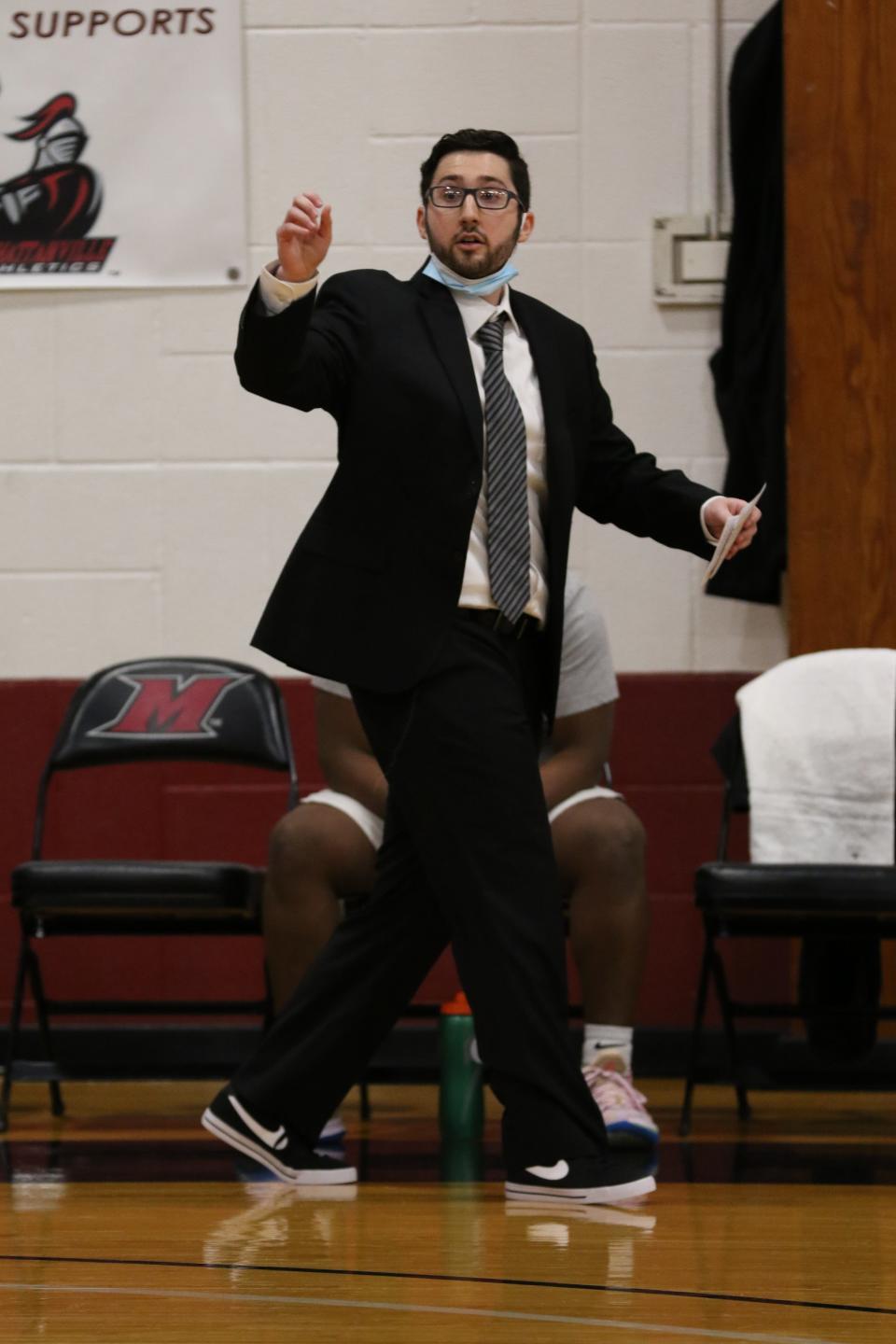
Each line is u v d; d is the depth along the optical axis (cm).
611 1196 820
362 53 1503
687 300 1488
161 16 1503
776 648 1480
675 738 1475
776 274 1462
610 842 1087
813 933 1154
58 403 1505
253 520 1502
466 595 834
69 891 1126
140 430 1505
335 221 1505
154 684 1281
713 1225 764
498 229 851
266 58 1505
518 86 1500
